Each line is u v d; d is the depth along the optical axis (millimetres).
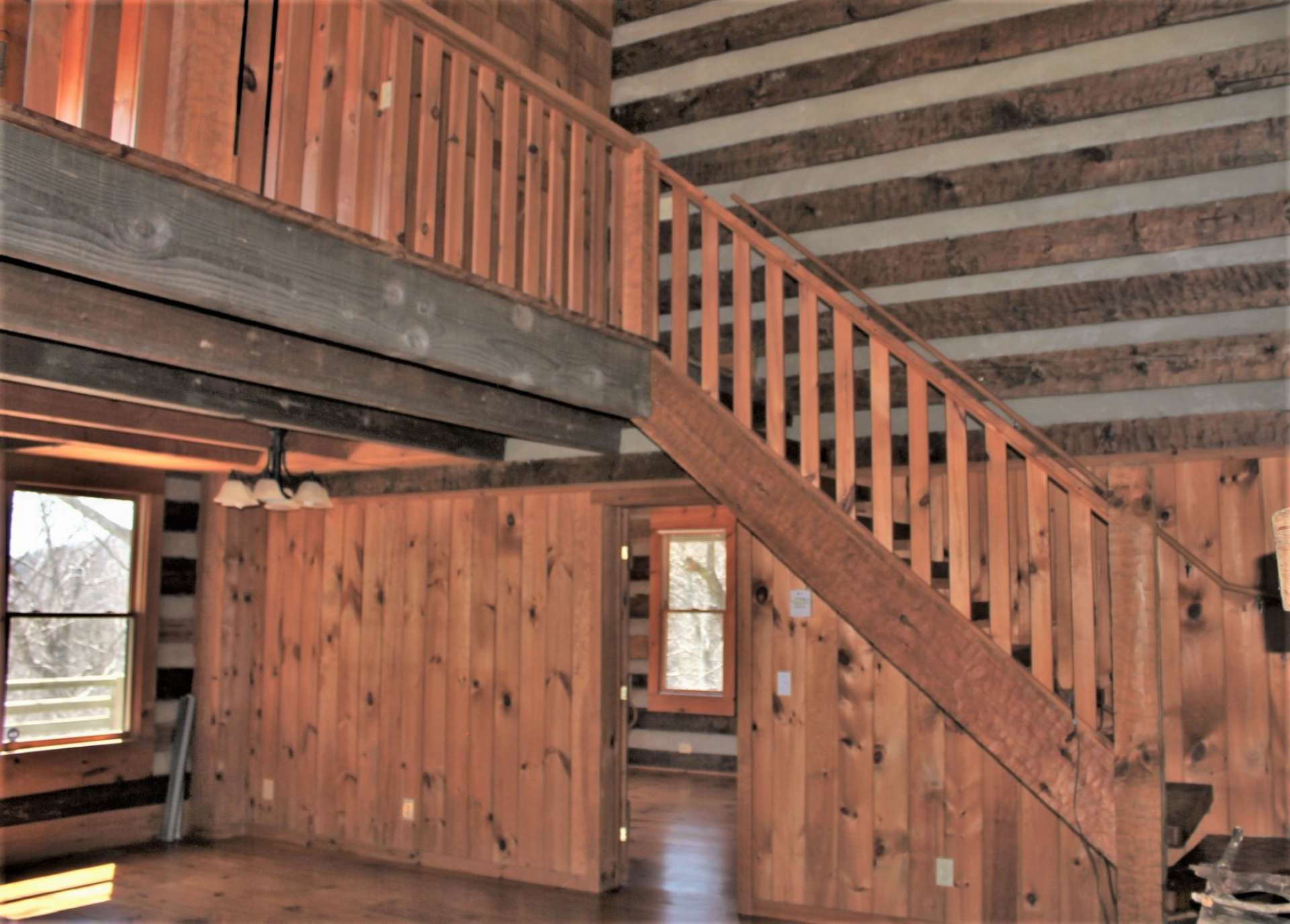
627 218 5234
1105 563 5121
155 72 3320
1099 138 5211
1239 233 4914
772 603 5855
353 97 4012
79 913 5660
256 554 7832
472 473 6863
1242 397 5043
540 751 6484
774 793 5762
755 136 6117
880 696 5559
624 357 5008
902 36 5664
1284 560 2584
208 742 7582
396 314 3924
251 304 3398
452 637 6895
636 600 10773
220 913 5707
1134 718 3842
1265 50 4816
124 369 4461
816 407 4676
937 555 5570
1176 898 3707
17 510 6777
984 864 5250
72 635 7035
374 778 7086
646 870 6703
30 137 2830
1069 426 5375
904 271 5688
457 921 5594
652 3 6543
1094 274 5309
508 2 6109
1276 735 4734
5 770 6574
